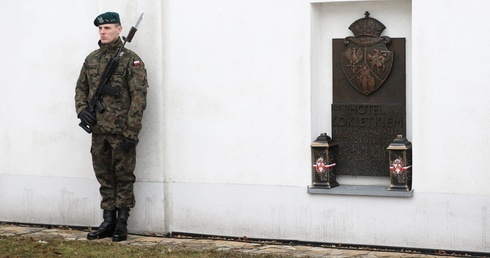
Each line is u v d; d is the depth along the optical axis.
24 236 9.91
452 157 8.48
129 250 8.93
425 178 8.62
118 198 9.66
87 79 9.69
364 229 8.95
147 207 9.94
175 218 9.89
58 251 8.93
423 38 8.52
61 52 10.38
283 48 9.20
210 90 9.60
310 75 9.09
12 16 10.62
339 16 9.20
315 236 9.19
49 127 10.51
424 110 8.57
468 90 8.38
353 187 9.15
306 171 9.18
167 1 9.76
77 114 9.64
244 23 9.38
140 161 9.93
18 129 10.70
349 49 9.14
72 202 10.45
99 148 9.63
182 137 9.78
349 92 9.21
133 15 9.88
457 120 8.44
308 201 9.19
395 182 8.79
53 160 10.52
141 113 9.42
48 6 10.41
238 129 9.49
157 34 9.77
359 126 9.16
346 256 8.56
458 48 8.39
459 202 8.48
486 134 8.32
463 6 8.34
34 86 10.56
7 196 10.82
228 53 9.48
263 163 9.39
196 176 9.74
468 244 8.48
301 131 9.18
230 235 9.61
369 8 9.05
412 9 8.56
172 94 9.80
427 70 8.53
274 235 9.39
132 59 9.50
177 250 8.91
